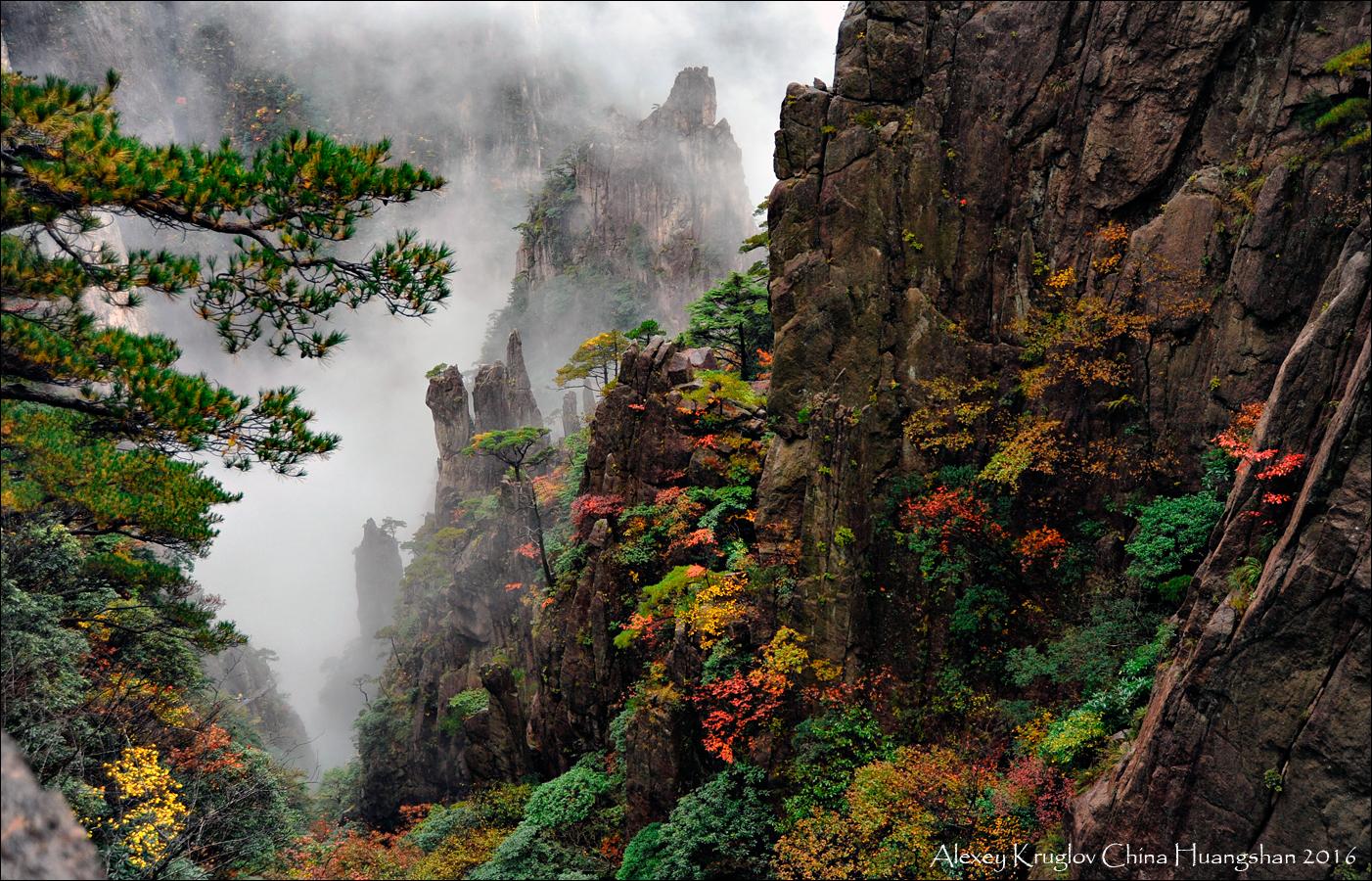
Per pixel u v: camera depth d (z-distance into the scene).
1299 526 16.88
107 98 13.33
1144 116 25.89
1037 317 27.36
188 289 14.09
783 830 25.81
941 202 28.41
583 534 39.72
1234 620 17.56
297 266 14.46
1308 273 22.70
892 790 23.78
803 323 29.48
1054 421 26.50
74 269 13.02
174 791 23.19
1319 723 16.12
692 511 34.34
